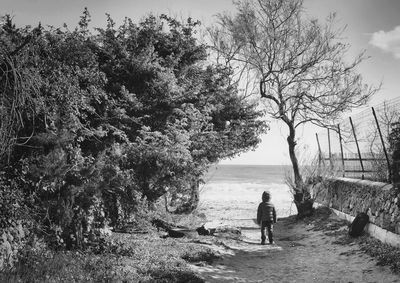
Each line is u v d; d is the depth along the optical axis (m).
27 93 7.04
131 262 8.34
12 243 6.86
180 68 13.80
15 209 7.13
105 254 8.67
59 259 7.32
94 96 9.45
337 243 11.73
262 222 13.05
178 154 10.20
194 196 16.30
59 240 8.24
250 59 22.83
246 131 17.39
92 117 10.02
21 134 7.61
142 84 11.24
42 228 7.91
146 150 9.89
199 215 17.06
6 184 7.13
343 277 8.40
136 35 11.88
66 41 8.87
